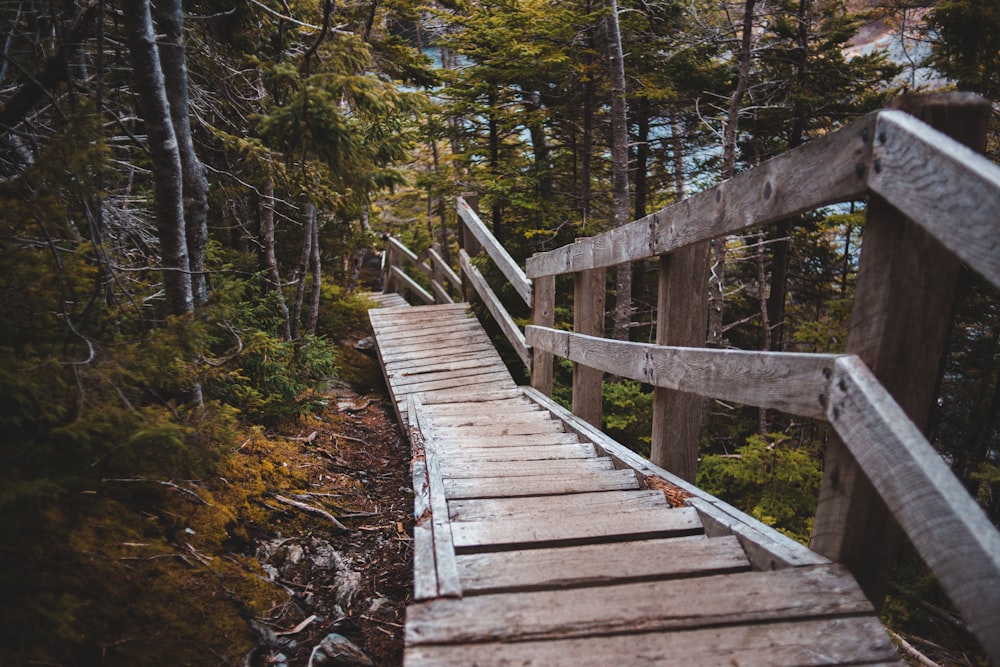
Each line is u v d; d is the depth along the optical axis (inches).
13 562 71.9
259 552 104.0
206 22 149.6
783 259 394.3
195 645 79.4
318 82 104.7
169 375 84.9
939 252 57.5
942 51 318.7
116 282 92.4
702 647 55.0
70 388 69.8
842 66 370.6
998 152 301.0
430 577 67.2
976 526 43.8
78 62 120.6
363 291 450.6
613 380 292.4
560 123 398.0
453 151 437.7
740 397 79.2
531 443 135.7
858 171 56.8
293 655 85.5
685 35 356.8
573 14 309.0
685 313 108.6
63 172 73.7
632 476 106.5
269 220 192.2
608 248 130.9
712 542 75.1
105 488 89.3
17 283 73.5
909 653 159.9
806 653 54.3
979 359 332.5
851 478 61.9
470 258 301.3
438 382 209.2
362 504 131.6
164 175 106.0
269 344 150.5
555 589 66.7
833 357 60.9
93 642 71.9
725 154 293.4
